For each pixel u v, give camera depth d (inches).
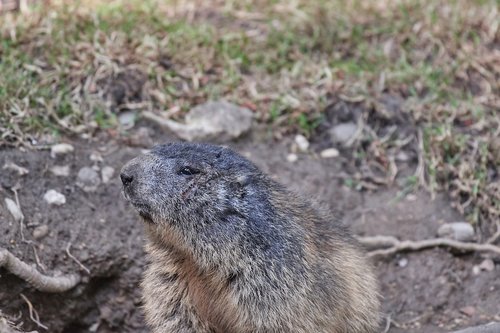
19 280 261.1
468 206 319.3
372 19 393.1
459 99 350.9
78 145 310.5
